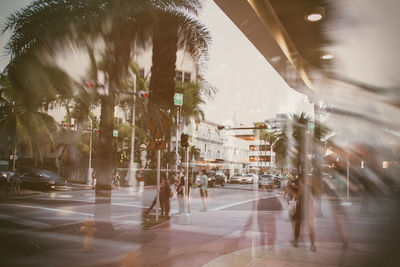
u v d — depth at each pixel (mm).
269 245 6660
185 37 9234
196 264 5312
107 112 8203
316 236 7559
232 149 64312
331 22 7285
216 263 5348
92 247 6098
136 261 5465
